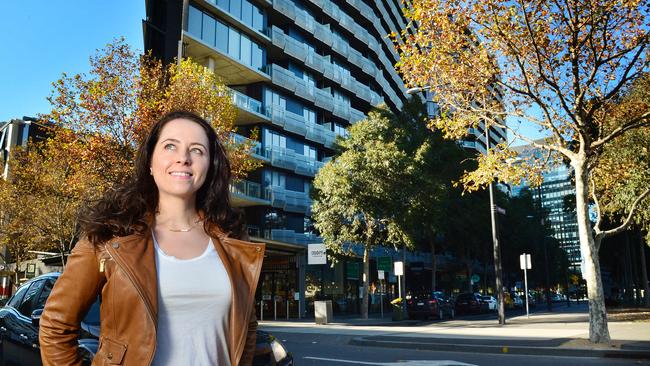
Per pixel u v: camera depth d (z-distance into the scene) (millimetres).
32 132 37125
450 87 13148
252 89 37406
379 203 25938
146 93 17469
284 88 38625
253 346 1980
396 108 59281
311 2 42562
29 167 26078
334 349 12672
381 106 32219
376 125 27906
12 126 36688
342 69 45250
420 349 12531
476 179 13273
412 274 47969
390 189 25688
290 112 38656
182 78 17766
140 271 1635
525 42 11898
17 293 6039
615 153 18828
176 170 1886
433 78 13023
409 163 25766
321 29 43094
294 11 40000
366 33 50344
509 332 15078
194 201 2039
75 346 1696
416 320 28609
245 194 34188
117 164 16469
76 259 1698
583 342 11453
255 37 36281
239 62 34156
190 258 1771
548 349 10836
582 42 11203
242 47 35000
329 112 43469
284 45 38625
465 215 38000
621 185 20234
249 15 35781
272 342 5031
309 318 29688
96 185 16594
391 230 26297
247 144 20391
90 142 16328
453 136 13695
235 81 37125
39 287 5680
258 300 31375
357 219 26406
